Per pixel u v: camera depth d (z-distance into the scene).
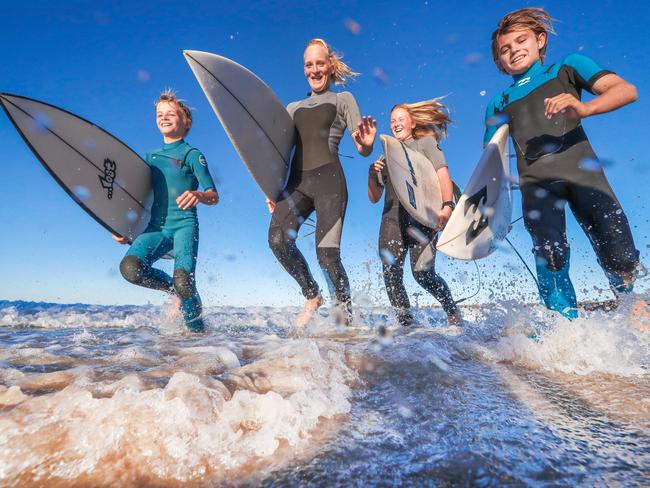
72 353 1.51
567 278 2.07
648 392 1.12
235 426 0.79
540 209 2.14
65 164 2.98
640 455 0.73
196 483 0.64
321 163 2.89
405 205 2.80
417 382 1.18
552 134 2.19
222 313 4.19
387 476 0.65
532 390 1.13
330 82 3.16
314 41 3.10
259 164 2.87
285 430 0.79
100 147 3.13
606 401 1.04
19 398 0.92
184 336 2.29
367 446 0.76
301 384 1.07
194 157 3.06
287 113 3.12
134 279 2.66
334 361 1.31
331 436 0.80
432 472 0.66
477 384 1.18
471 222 2.59
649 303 1.93
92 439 0.72
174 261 2.80
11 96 2.89
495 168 2.63
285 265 2.82
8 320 3.36
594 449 0.75
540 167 2.19
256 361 1.28
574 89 2.21
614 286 2.09
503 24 2.47
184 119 3.28
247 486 0.63
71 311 4.30
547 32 2.45
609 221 2.01
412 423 0.87
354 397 1.04
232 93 2.84
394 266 3.11
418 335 2.01
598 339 1.53
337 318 2.68
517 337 1.64
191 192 2.77
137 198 3.22
